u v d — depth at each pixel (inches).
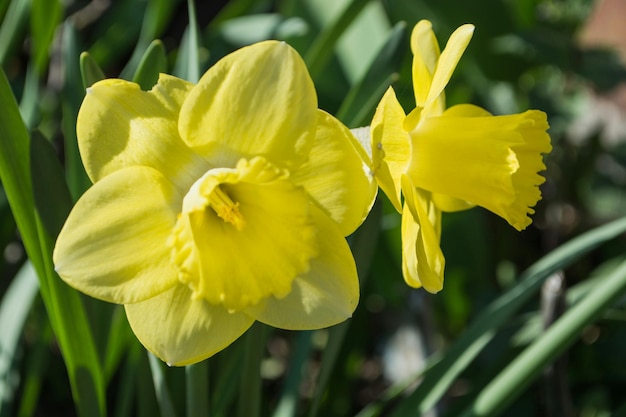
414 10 33.6
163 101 22.2
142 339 22.2
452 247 31.4
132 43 38.1
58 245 21.7
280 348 36.0
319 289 22.5
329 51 28.1
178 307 22.3
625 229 25.7
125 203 22.0
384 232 30.7
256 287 22.5
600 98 37.5
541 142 24.4
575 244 26.1
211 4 40.8
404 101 30.9
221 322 22.5
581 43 35.4
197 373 23.8
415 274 22.9
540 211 38.3
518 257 37.1
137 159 22.1
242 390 24.9
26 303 27.9
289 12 31.8
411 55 31.0
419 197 24.3
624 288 24.4
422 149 23.8
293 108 22.1
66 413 32.4
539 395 28.8
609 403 29.4
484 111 24.4
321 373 25.8
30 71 30.4
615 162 37.1
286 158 22.3
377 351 33.3
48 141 23.9
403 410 25.8
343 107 26.4
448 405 29.5
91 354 25.1
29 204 24.5
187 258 22.0
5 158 24.1
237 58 22.0
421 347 30.4
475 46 34.3
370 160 22.1
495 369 26.7
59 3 29.4
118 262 21.9
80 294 24.6
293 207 22.2
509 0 36.1
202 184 22.1
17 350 29.1
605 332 30.4
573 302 27.1
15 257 33.2
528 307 30.9
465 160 23.7
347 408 30.3
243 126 22.1
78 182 26.0
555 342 24.6
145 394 25.6
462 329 32.6
